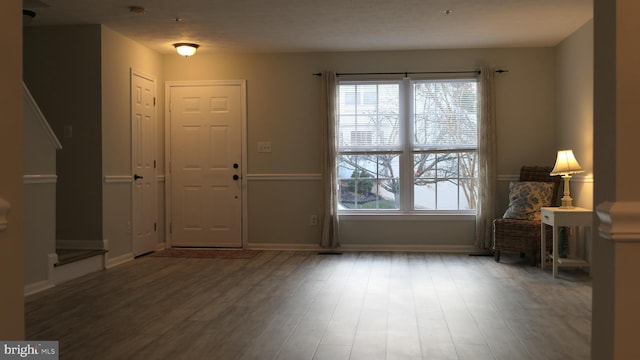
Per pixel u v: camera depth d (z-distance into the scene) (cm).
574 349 293
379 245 668
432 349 294
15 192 119
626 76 117
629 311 118
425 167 668
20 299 121
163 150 688
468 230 658
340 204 680
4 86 115
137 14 511
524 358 279
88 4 480
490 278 497
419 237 664
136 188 617
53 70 552
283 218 679
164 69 688
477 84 654
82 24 546
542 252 542
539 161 650
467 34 592
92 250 539
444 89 664
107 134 557
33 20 530
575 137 577
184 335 323
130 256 602
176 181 688
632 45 117
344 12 509
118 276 510
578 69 567
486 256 627
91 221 547
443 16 523
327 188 660
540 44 639
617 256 118
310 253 652
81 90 548
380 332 327
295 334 323
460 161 664
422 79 662
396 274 518
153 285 469
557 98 640
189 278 500
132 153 606
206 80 684
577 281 483
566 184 538
